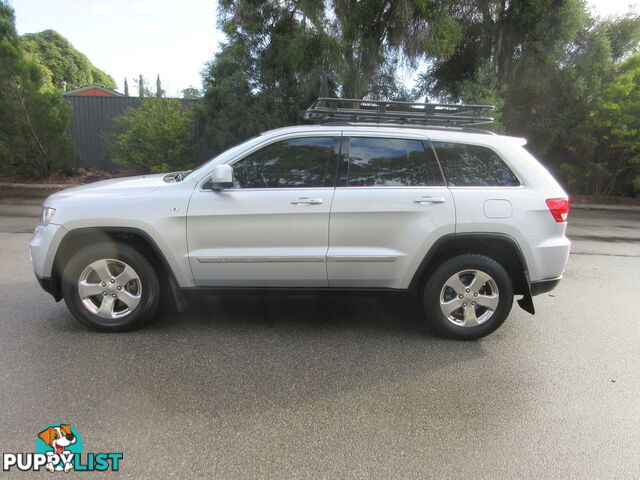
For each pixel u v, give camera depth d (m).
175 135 14.97
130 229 3.94
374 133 4.14
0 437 2.64
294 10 13.62
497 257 4.28
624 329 4.61
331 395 3.21
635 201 15.46
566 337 4.38
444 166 4.12
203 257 4.00
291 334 4.24
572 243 9.30
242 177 4.08
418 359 3.81
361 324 4.54
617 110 13.70
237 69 14.05
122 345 3.88
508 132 15.08
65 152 15.31
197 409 2.98
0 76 13.78
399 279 4.08
